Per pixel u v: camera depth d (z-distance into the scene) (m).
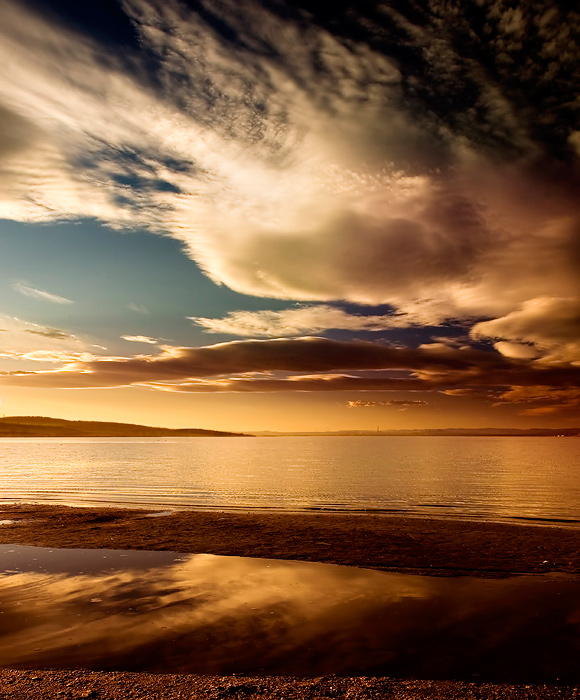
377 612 11.95
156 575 15.27
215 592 13.48
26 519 26.50
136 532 22.69
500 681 8.41
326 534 22.36
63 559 17.38
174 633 10.51
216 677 8.39
